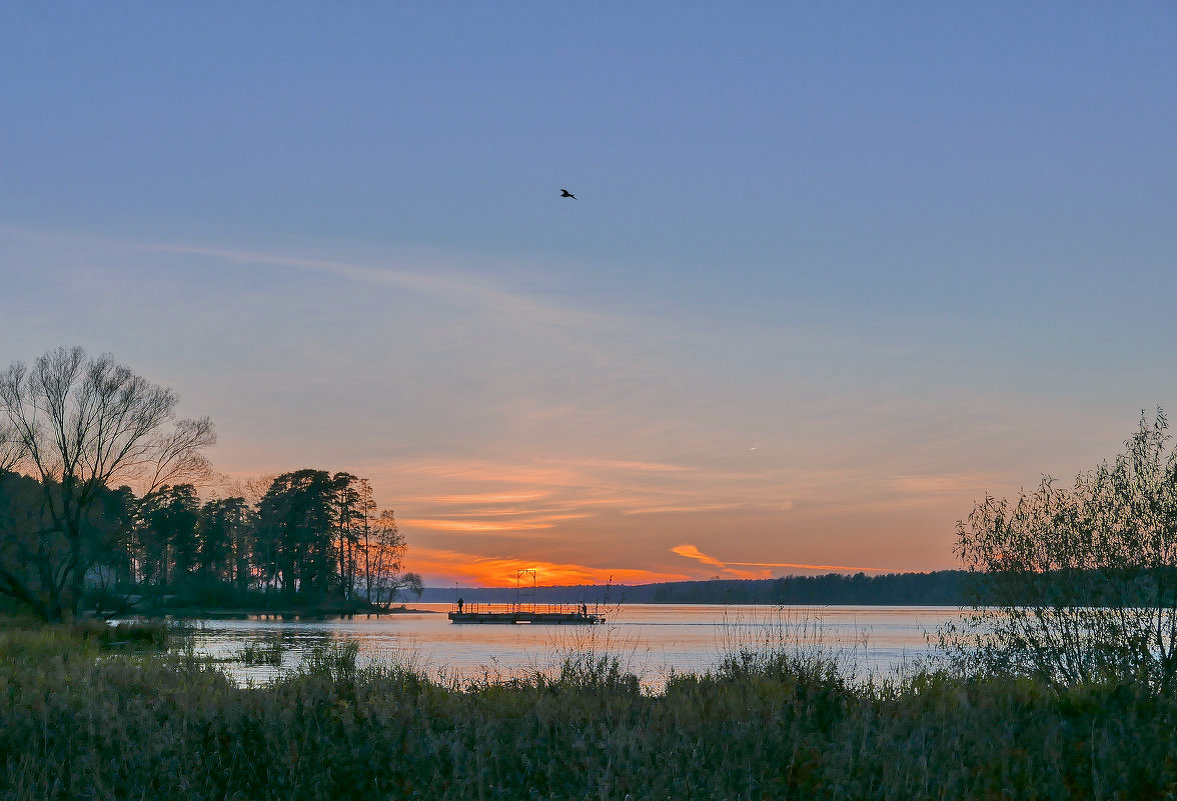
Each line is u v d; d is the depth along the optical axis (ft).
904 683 45.44
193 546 400.67
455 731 30.66
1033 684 44.37
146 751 28.35
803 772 28.45
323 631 238.07
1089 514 52.19
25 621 165.58
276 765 27.99
